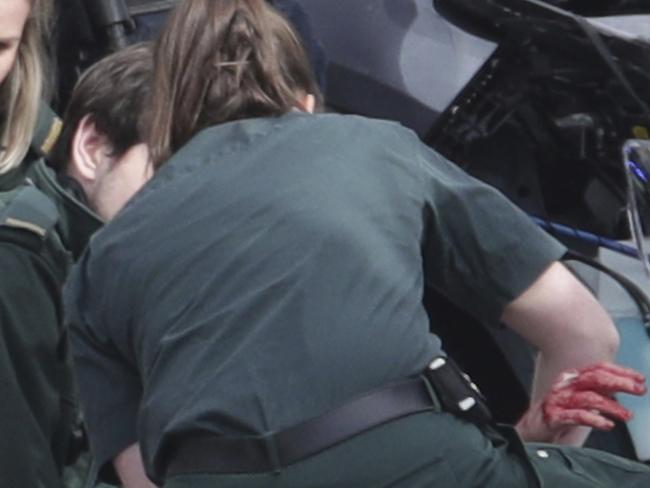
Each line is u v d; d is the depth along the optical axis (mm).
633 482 11891
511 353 16344
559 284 12016
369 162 11344
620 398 15703
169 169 11453
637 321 16047
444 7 17375
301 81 11930
